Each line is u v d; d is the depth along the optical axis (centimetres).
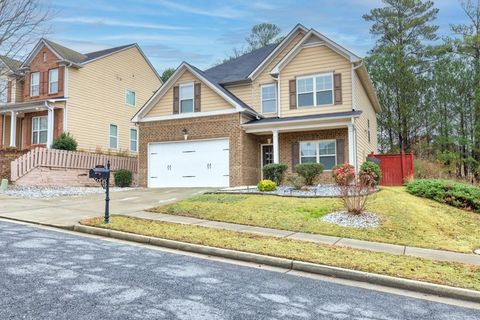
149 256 652
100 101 2492
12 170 1684
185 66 1861
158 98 1923
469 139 2650
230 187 1641
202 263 631
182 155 1841
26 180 1725
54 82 2331
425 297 525
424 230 916
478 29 2753
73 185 1919
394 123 2861
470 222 1043
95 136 2434
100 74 2506
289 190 1400
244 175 1720
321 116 1598
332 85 1722
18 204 1177
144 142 1933
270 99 1925
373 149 2252
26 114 2389
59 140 2069
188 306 425
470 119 2669
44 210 1067
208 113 1789
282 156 1777
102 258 612
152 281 507
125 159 2247
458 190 1229
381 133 3030
